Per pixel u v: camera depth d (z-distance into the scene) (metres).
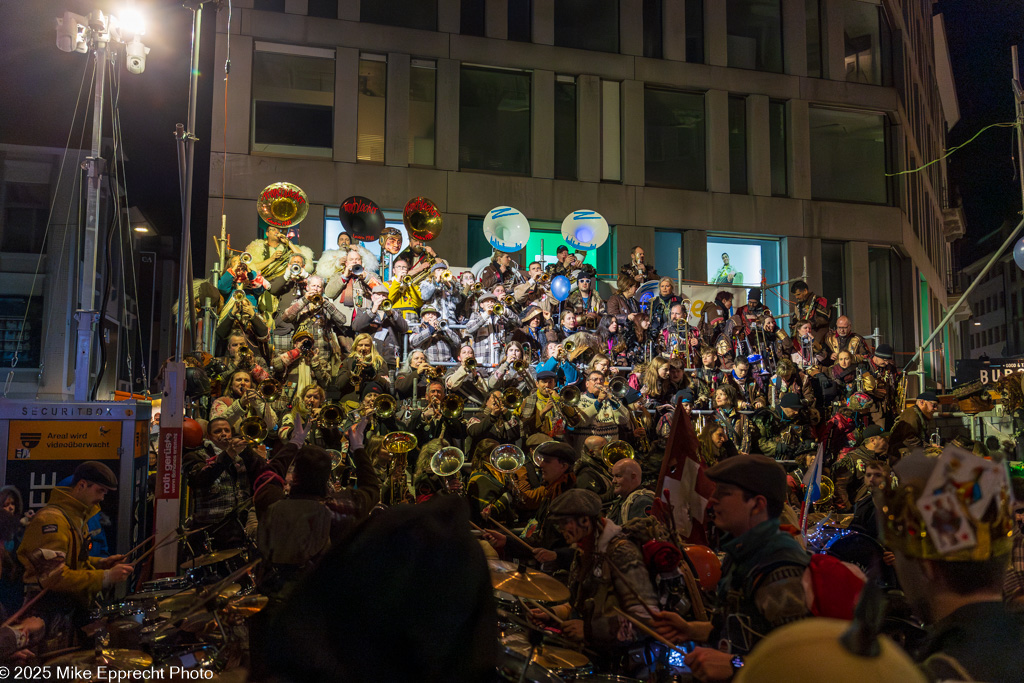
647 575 3.93
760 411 12.21
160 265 25.56
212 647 3.68
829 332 15.07
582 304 13.80
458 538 1.09
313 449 3.78
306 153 18.33
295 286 12.26
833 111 22.31
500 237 15.65
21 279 20.28
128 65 9.85
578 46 20.69
